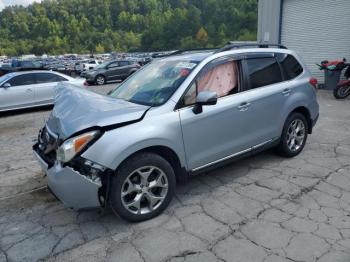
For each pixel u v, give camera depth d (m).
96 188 3.03
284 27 13.78
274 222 3.27
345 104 9.22
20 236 3.24
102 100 3.76
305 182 4.12
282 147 4.79
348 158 4.89
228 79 4.03
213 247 2.93
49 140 3.44
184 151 3.54
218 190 4.00
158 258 2.83
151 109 3.37
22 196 4.12
